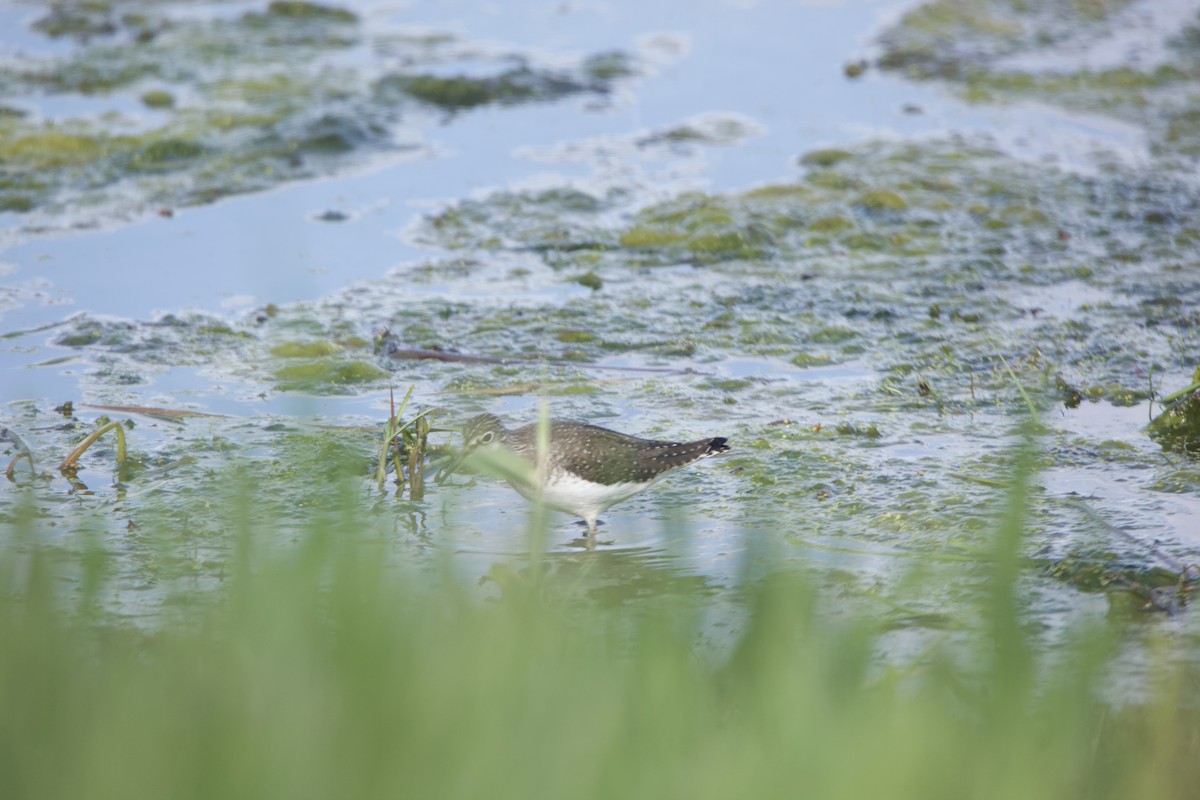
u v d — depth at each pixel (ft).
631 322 55.88
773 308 57.31
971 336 54.39
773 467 44.01
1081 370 51.08
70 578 35.73
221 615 27.71
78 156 69.56
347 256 61.41
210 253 60.85
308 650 23.79
